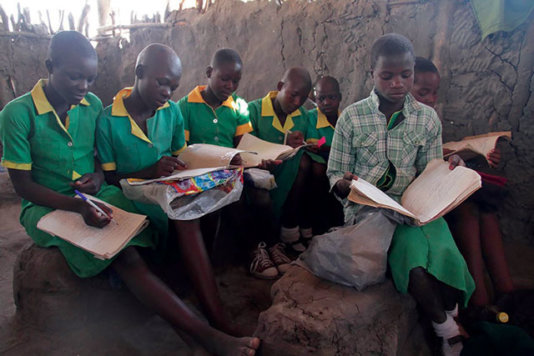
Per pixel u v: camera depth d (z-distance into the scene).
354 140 1.99
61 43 1.70
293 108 2.62
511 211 2.56
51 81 1.81
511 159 2.53
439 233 1.75
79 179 1.90
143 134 2.09
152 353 1.80
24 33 4.25
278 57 3.31
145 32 4.05
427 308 1.71
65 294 1.88
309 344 1.50
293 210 2.59
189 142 2.68
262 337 1.59
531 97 2.43
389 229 1.72
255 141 2.45
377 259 1.68
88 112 2.04
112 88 4.43
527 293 2.10
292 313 1.57
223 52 2.47
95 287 1.93
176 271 2.24
